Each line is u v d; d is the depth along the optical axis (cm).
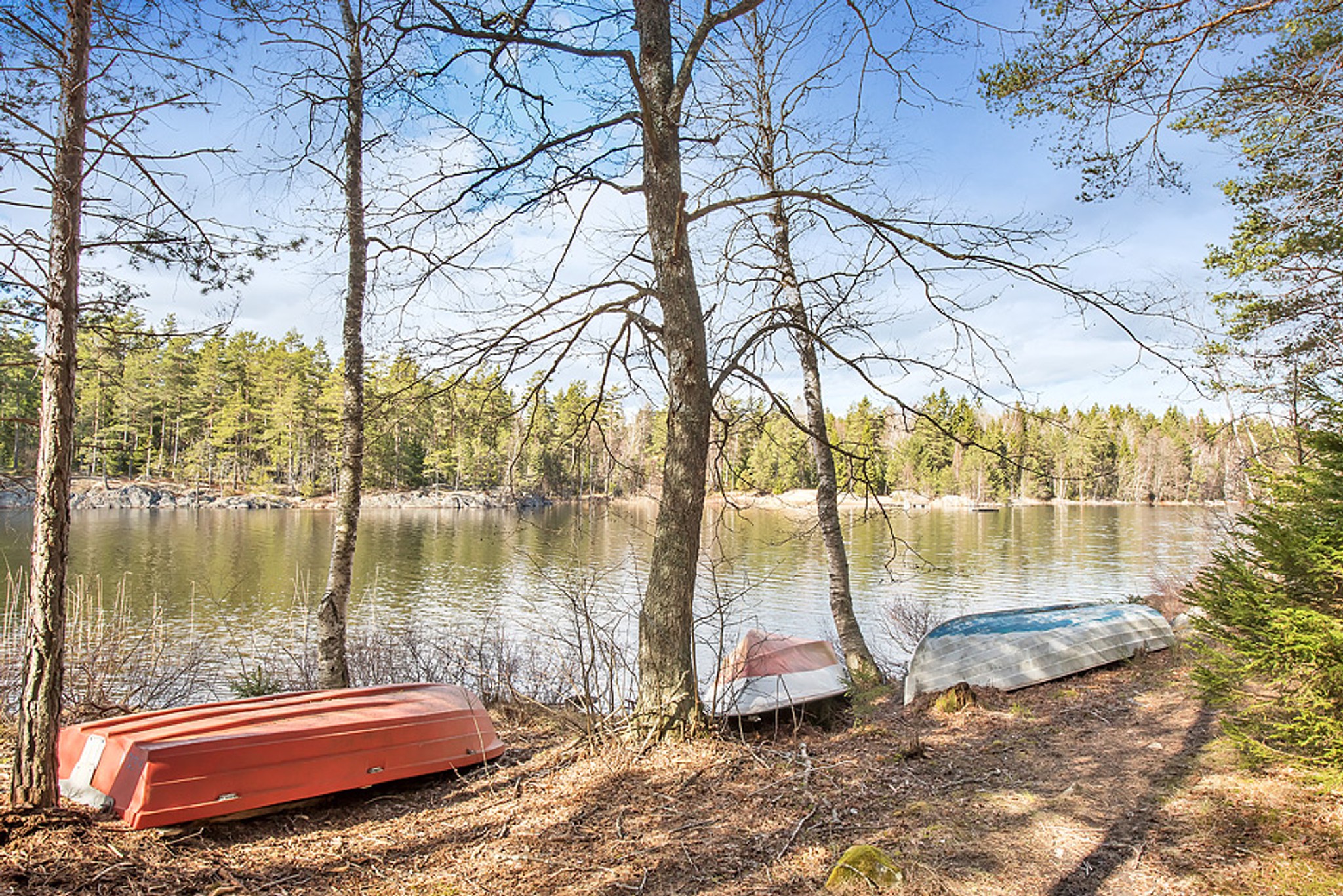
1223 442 1198
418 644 1103
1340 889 345
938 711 711
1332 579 430
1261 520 473
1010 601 1944
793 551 2702
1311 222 736
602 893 375
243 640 1391
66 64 441
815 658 831
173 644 1245
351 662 969
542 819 466
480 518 4538
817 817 456
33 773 414
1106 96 594
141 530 3584
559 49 537
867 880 371
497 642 1070
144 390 5297
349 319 807
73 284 435
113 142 464
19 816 402
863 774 530
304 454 5684
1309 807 428
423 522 4256
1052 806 466
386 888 385
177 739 448
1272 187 754
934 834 428
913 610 1418
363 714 525
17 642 1024
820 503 994
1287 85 614
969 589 2150
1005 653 802
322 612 767
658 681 586
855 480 813
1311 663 417
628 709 638
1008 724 659
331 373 5538
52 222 431
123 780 432
